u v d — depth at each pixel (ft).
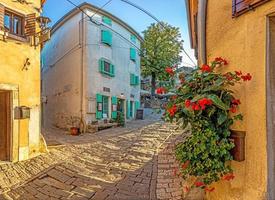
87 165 22.17
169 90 10.75
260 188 8.15
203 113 9.50
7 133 24.23
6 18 24.77
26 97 25.58
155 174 19.16
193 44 27.53
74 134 43.16
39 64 27.25
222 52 10.64
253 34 8.67
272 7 7.92
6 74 23.70
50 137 39.22
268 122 7.99
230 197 9.79
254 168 8.48
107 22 52.85
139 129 43.50
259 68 8.36
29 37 26.03
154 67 83.41
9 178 19.39
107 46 52.85
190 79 10.02
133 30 64.49
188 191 13.55
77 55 48.80
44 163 23.11
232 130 9.34
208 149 9.21
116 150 27.63
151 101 84.43
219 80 9.16
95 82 48.60
